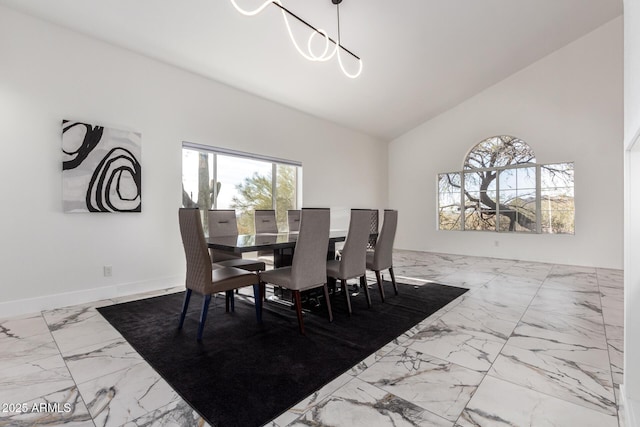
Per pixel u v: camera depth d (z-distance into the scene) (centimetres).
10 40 280
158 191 377
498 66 539
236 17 326
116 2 286
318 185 605
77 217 317
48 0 277
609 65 498
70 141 309
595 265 516
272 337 233
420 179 725
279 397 157
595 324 257
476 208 647
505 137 606
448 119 675
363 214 294
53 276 303
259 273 269
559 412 145
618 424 136
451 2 369
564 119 538
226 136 449
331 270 296
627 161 138
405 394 160
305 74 451
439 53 462
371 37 400
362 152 709
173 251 390
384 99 573
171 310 296
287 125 543
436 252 700
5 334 236
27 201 288
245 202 499
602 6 442
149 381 172
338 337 233
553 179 555
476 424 137
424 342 224
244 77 436
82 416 142
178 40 346
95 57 328
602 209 508
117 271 345
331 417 142
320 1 331
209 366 188
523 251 587
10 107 280
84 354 204
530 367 187
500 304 315
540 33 472
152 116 372
